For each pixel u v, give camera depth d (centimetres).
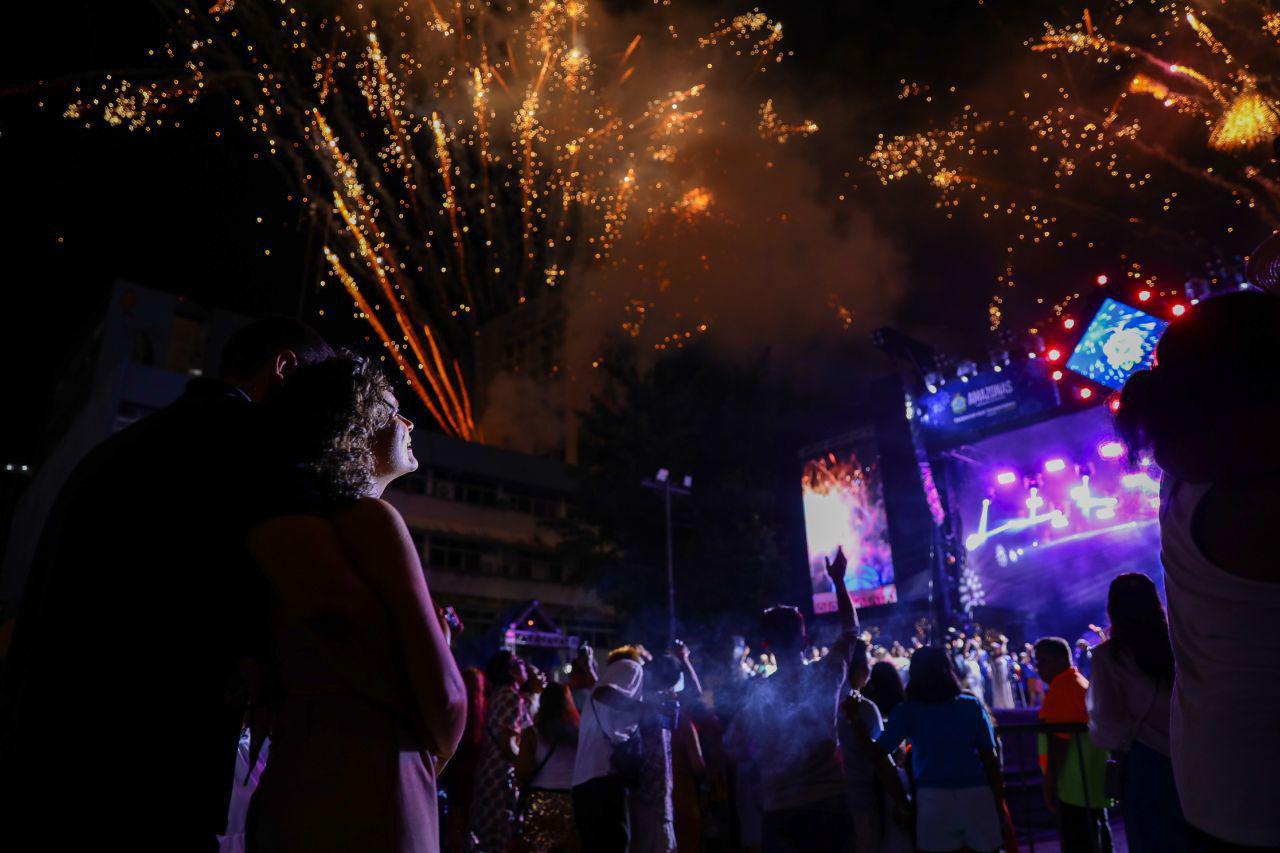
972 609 2289
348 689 158
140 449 162
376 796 151
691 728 612
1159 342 154
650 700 568
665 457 3114
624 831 526
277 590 153
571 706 625
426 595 164
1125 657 287
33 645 152
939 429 1917
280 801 152
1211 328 144
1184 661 143
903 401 2177
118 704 145
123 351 3778
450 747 162
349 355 206
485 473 4691
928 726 404
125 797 141
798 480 2484
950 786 395
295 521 158
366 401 179
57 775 141
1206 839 136
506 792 671
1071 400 1706
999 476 2031
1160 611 291
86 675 146
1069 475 1948
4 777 143
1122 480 1823
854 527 2327
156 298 3922
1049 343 1661
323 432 171
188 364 4009
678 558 3098
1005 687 1736
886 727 412
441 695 157
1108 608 300
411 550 167
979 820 389
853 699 423
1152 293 1503
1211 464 140
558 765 609
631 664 568
